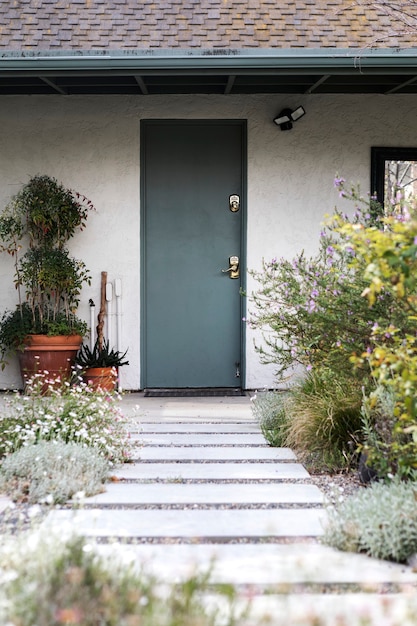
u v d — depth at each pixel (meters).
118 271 7.84
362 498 3.68
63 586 2.50
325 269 5.65
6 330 7.46
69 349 7.36
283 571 3.02
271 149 7.81
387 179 7.93
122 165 7.81
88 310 7.84
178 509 3.98
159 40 7.64
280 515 3.88
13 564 2.74
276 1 8.09
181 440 5.52
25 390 7.16
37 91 7.70
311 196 7.84
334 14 7.93
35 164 7.80
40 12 7.96
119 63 6.47
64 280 7.47
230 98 7.79
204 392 7.78
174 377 7.97
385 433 4.21
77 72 6.58
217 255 7.95
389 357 3.73
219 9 7.95
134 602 2.49
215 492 4.27
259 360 7.85
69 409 5.23
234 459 4.97
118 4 8.04
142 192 7.84
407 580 3.05
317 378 5.53
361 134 7.82
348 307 5.05
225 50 6.46
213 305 7.97
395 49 6.45
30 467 4.30
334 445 4.81
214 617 2.45
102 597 2.49
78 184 7.81
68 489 4.11
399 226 3.36
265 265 7.59
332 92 7.70
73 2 8.07
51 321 7.50
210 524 3.72
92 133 7.79
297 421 5.13
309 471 4.77
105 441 4.79
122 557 2.89
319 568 3.09
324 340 5.34
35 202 7.47
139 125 7.79
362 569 3.17
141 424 6.12
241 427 5.99
